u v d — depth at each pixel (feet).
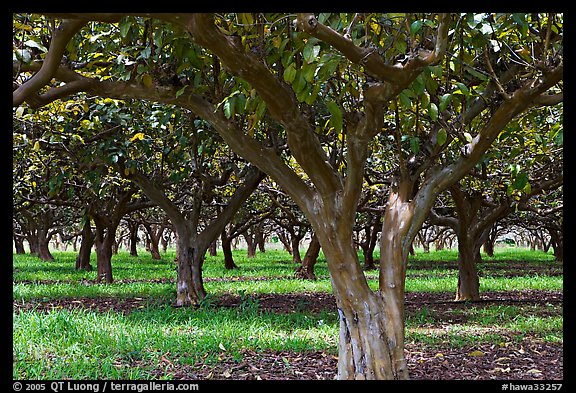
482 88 19.85
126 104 32.81
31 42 17.21
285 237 123.85
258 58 16.35
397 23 15.43
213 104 19.36
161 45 18.22
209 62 18.57
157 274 67.31
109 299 42.98
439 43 13.43
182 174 37.63
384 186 49.52
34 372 20.83
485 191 43.62
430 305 41.96
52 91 18.07
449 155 21.65
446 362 23.61
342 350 18.16
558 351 25.75
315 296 46.39
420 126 19.20
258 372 21.68
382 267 18.33
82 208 54.60
